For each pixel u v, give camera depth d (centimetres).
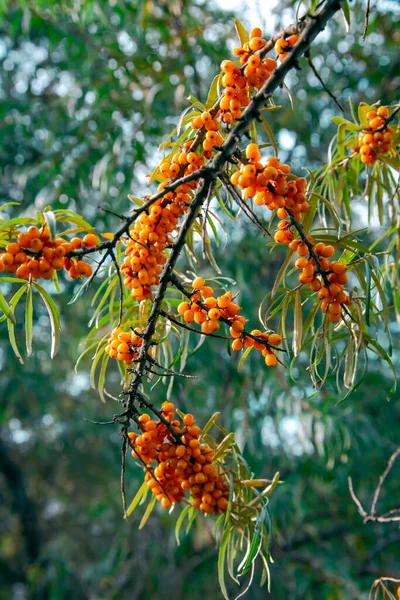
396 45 389
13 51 479
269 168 103
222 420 368
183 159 118
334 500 445
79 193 352
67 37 343
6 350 451
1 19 363
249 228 370
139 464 130
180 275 142
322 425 282
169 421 123
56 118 359
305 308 364
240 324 114
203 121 115
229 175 123
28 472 681
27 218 108
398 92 369
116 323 143
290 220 115
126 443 116
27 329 125
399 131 149
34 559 601
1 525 719
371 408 439
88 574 420
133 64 338
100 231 365
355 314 120
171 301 141
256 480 127
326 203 121
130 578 442
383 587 155
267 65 111
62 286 389
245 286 323
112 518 556
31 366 472
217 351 360
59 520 668
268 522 122
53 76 474
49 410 592
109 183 311
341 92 412
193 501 134
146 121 322
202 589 520
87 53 351
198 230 137
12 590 683
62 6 334
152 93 320
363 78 415
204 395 398
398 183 150
